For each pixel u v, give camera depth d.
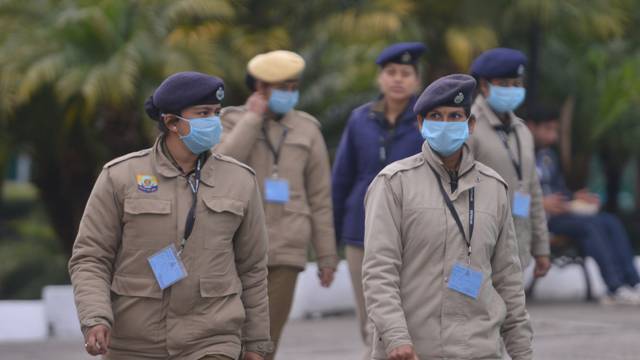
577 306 22.66
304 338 19.05
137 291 9.11
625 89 32.81
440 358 9.09
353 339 18.88
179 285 9.09
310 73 29.89
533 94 29.86
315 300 22.16
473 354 9.06
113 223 9.19
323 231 13.50
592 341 17.91
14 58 27.61
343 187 14.08
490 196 9.35
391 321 9.01
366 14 29.89
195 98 9.10
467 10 30.92
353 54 29.88
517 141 13.15
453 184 9.34
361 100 30.30
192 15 29.11
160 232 9.11
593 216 22.56
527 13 29.72
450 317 9.13
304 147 13.36
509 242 9.45
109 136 28.56
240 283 9.44
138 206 9.10
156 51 27.42
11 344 19.30
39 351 18.25
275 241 13.08
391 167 9.40
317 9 31.19
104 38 27.62
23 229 38.03
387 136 13.65
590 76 33.62
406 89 13.59
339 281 22.52
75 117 29.45
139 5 27.94
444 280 9.16
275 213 13.12
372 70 29.41
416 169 9.38
